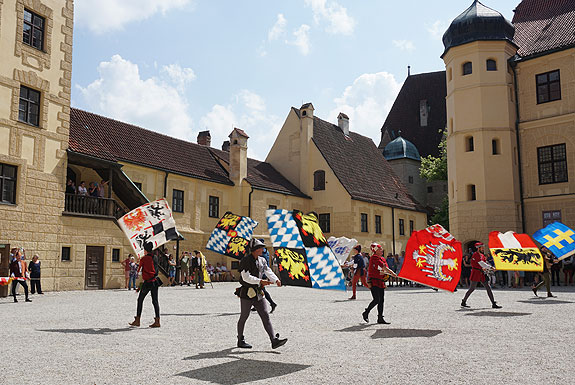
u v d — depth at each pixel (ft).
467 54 113.70
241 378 20.79
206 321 40.37
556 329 34.65
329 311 48.06
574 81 104.17
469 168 111.14
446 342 29.50
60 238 79.46
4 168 73.20
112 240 87.56
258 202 130.82
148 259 37.35
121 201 97.96
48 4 81.51
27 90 77.66
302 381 20.22
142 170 104.27
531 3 128.57
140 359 24.82
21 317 42.78
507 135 109.50
